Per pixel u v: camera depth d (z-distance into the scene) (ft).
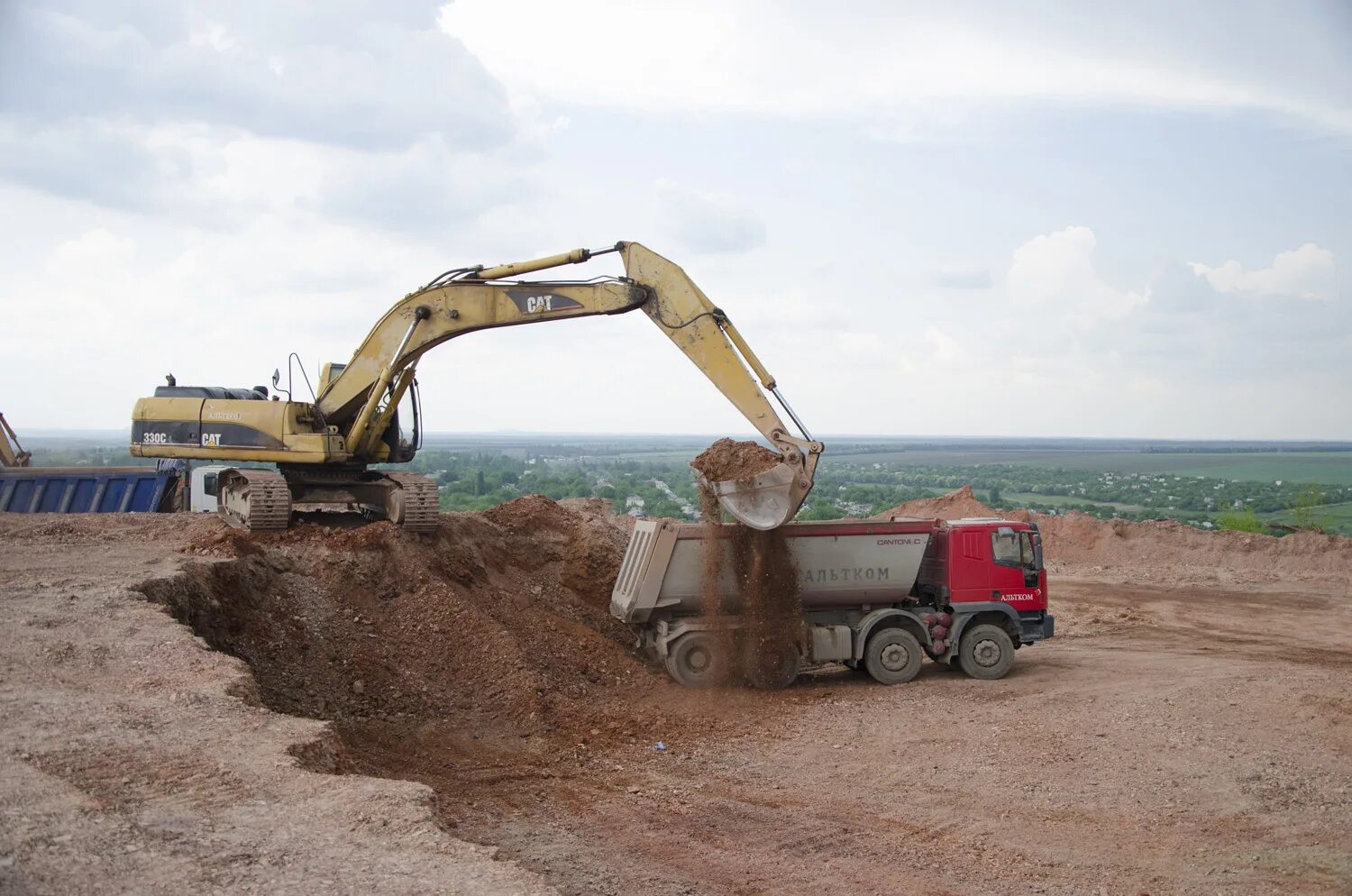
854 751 42.86
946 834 33.27
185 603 45.68
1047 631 57.06
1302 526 126.11
